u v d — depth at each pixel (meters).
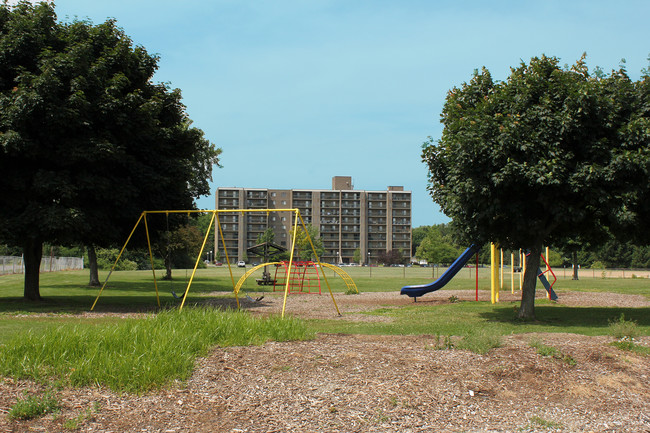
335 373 7.59
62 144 16.94
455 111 15.00
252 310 18.39
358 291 30.08
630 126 12.66
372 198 156.00
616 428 6.29
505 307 20.00
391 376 7.50
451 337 10.61
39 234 17.06
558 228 15.98
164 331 8.91
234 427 5.84
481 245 16.12
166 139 19.66
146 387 6.78
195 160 36.72
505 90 13.95
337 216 153.12
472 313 17.70
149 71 21.06
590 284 37.84
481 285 36.81
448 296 26.30
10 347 7.70
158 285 34.38
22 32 17.73
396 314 17.42
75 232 17.55
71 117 16.45
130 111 18.12
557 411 6.73
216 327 9.77
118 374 6.98
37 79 16.19
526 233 15.15
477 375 7.64
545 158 12.77
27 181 17.39
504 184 13.11
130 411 6.18
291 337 9.95
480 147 13.02
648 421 6.52
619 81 13.70
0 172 17.27
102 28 19.78
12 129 16.25
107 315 15.91
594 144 12.87
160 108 18.70
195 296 25.27
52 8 18.92
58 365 7.25
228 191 148.62
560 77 13.38
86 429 5.68
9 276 41.38
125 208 18.66
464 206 14.34
